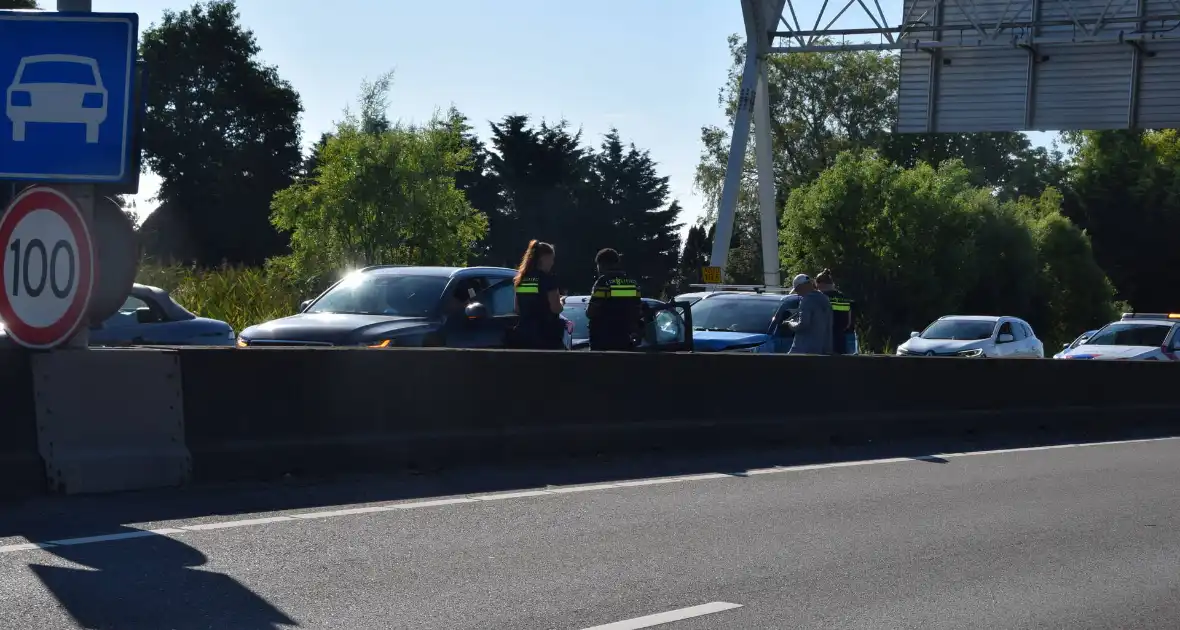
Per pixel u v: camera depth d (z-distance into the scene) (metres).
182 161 75.69
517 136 89.06
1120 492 11.02
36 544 6.81
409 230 46.84
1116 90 28.92
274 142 78.75
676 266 95.56
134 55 8.41
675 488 10.22
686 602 6.34
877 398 15.38
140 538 7.11
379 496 9.01
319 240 46.25
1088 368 19.27
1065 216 79.94
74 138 8.39
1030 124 29.67
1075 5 29.02
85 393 8.38
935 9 30.48
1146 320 29.64
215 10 78.38
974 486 11.16
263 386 9.36
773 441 13.73
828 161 76.06
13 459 7.96
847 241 59.91
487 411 10.96
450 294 14.75
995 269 64.75
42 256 8.28
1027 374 18.03
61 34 8.42
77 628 5.33
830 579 7.03
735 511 9.18
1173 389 21.14
